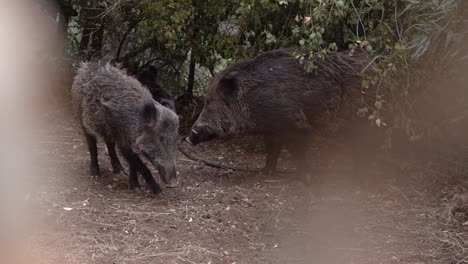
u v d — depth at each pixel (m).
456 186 6.84
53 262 4.85
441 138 7.59
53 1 10.03
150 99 6.34
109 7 9.30
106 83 6.48
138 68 10.08
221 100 6.80
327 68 6.68
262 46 8.07
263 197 6.57
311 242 5.48
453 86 6.83
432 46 6.31
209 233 5.58
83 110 6.65
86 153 7.93
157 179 7.04
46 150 7.91
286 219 5.98
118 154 7.78
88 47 10.17
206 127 6.84
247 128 6.84
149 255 5.08
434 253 5.29
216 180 7.11
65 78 10.00
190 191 6.68
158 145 6.08
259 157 8.16
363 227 5.81
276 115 6.69
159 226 5.65
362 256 5.22
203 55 8.91
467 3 5.88
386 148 7.05
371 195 6.66
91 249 5.12
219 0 8.31
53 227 5.48
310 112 6.72
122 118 6.22
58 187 6.52
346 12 6.45
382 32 6.25
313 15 6.25
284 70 6.72
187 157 7.90
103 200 6.22
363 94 6.59
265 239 5.53
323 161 7.82
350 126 6.81
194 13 8.46
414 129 6.90
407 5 6.29
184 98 10.04
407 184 6.91
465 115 7.11
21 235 5.27
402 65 6.22
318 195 6.63
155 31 8.82
